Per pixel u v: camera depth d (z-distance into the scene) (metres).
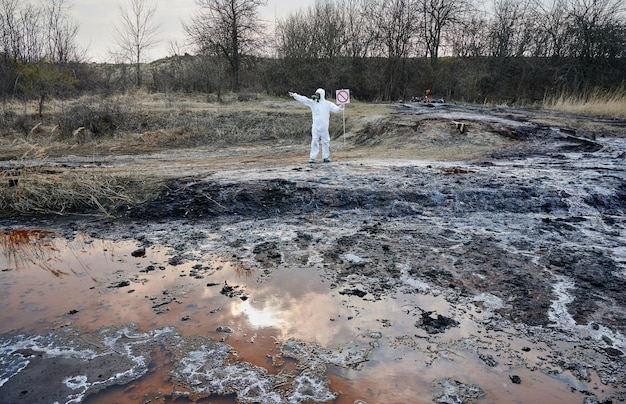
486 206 8.13
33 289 5.13
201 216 7.77
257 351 3.94
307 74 33.69
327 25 35.06
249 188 8.49
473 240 6.67
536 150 12.58
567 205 8.08
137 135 16.70
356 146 15.30
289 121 18.69
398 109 21.86
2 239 6.80
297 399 3.34
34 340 4.08
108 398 3.34
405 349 3.99
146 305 4.74
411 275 5.49
